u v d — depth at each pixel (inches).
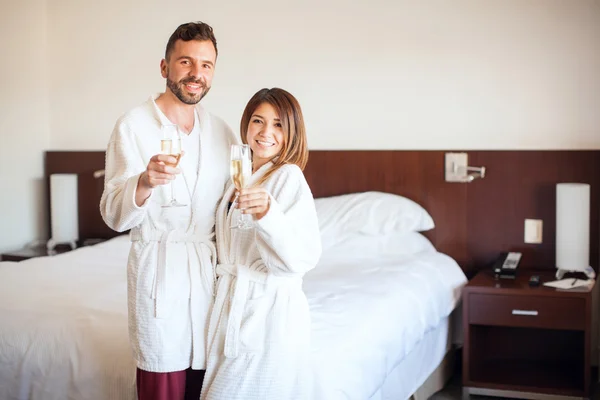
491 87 142.2
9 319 94.5
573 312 121.8
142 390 73.2
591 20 135.2
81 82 176.1
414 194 146.6
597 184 135.0
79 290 107.7
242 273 72.3
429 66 146.0
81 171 174.9
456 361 145.1
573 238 128.0
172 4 165.2
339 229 140.2
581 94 136.9
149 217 73.3
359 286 112.3
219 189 77.6
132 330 73.8
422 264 129.6
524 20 139.1
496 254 142.0
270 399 70.1
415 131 148.3
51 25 177.9
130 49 170.6
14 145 172.6
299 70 155.6
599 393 128.9
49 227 181.2
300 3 154.2
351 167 151.2
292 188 72.8
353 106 152.3
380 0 148.3
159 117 75.2
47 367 88.5
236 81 160.7
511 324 124.6
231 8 159.5
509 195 140.4
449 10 143.6
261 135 75.0
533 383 126.2
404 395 108.2
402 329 105.0
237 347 70.6
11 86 171.0
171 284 72.2
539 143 140.1
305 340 72.9
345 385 84.2
